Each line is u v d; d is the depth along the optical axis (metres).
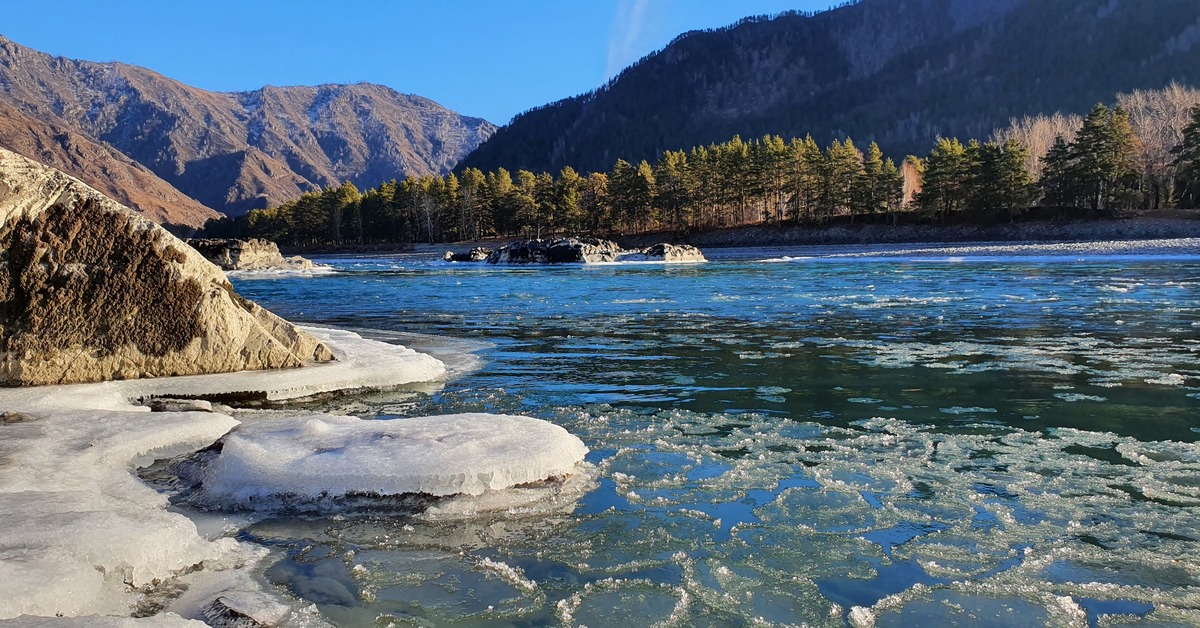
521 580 3.38
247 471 4.45
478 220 104.19
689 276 30.30
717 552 3.67
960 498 4.34
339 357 8.68
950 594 3.20
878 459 5.12
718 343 10.84
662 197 88.56
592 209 99.38
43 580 2.84
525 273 36.03
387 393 7.55
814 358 9.35
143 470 4.86
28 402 6.35
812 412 6.54
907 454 5.22
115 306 7.48
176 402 6.75
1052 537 3.77
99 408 6.55
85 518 3.51
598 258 47.84
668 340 11.26
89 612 2.91
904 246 59.50
